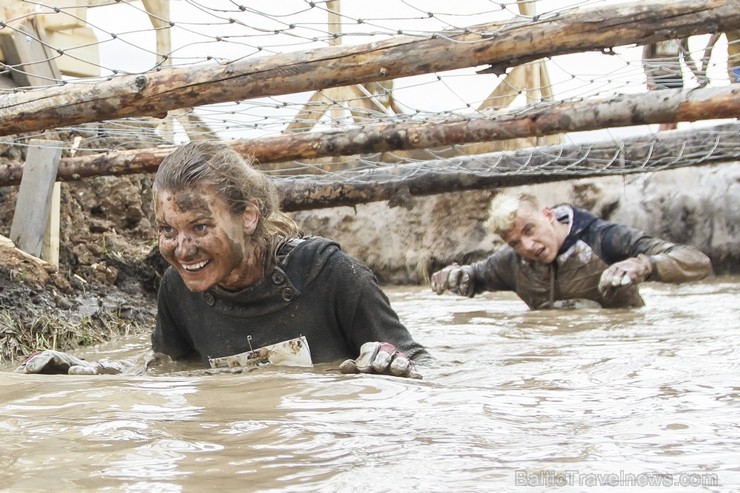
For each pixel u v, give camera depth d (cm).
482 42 478
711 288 895
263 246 420
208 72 517
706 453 210
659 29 454
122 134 767
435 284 820
